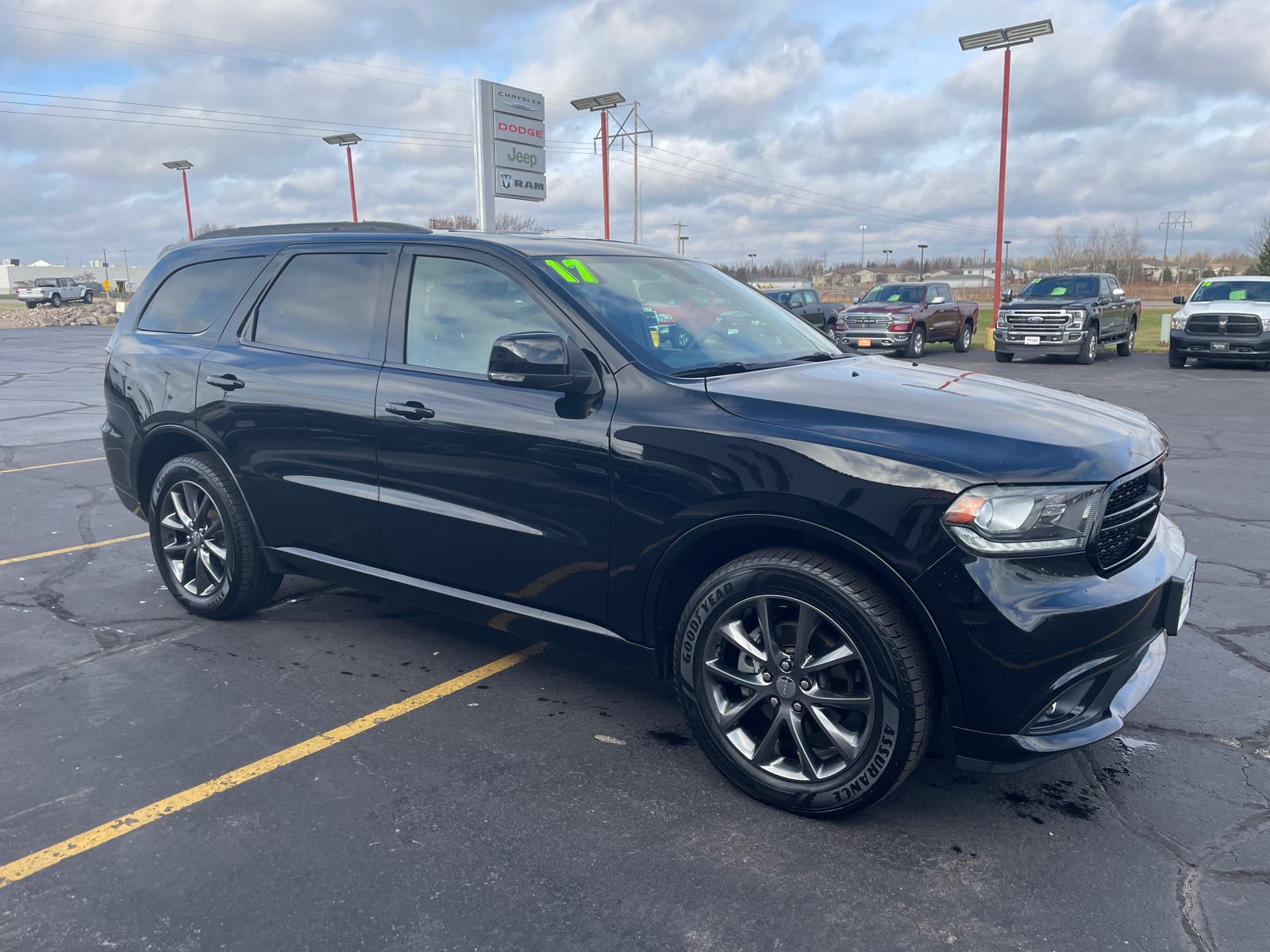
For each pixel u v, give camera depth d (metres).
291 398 3.73
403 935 2.20
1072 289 20.36
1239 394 13.62
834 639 2.63
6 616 4.40
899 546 2.43
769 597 2.66
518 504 3.14
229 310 4.13
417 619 4.45
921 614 2.43
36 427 10.50
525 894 2.36
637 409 2.89
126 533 5.90
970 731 2.48
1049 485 2.41
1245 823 2.70
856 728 2.74
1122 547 2.66
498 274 3.33
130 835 2.60
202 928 2.22
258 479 3.92
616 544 2.95
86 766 2.98
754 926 2.24
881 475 2.46
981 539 2.38
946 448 2.48
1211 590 4.76
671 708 3.49
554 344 2.87
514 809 2.76
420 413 3.33
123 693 3.55
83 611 4.47
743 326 3.60
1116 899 2.35
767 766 2.77
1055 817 2.74
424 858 2.50
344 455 3.60
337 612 4.53
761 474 2.61
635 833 2.64
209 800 2.79
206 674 3.74
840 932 2.22
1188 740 3.21
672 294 3.55
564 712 3.44
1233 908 2.30
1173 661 3.88
